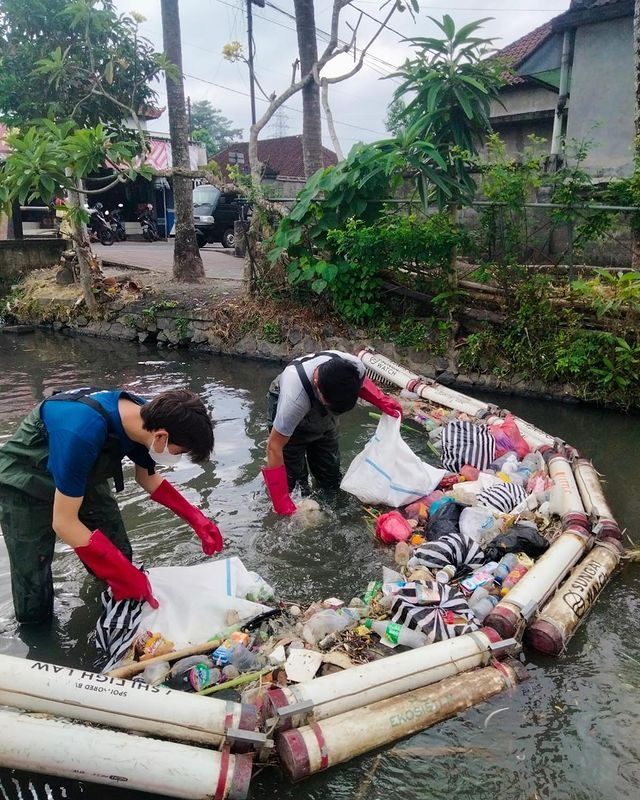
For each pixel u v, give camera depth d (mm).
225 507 4520
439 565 3674
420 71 7156
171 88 11250
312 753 2336
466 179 7527
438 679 2762
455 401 6473
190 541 4043
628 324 6797
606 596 3535
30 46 10391
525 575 3359
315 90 11109
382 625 3145
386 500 4457
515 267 7473
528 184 7336
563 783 2371
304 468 4668
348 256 8461
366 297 8516
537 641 3057
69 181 8195
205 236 19391
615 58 10492
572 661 3027
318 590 3578
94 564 2822
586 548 3758
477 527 3971
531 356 7316
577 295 7184
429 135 7555
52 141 8328
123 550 3365
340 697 2523
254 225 9539
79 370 8586
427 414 6418
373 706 2564
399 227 7844
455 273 7898
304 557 3900
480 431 5281
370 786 2361
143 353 9664
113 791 2328
